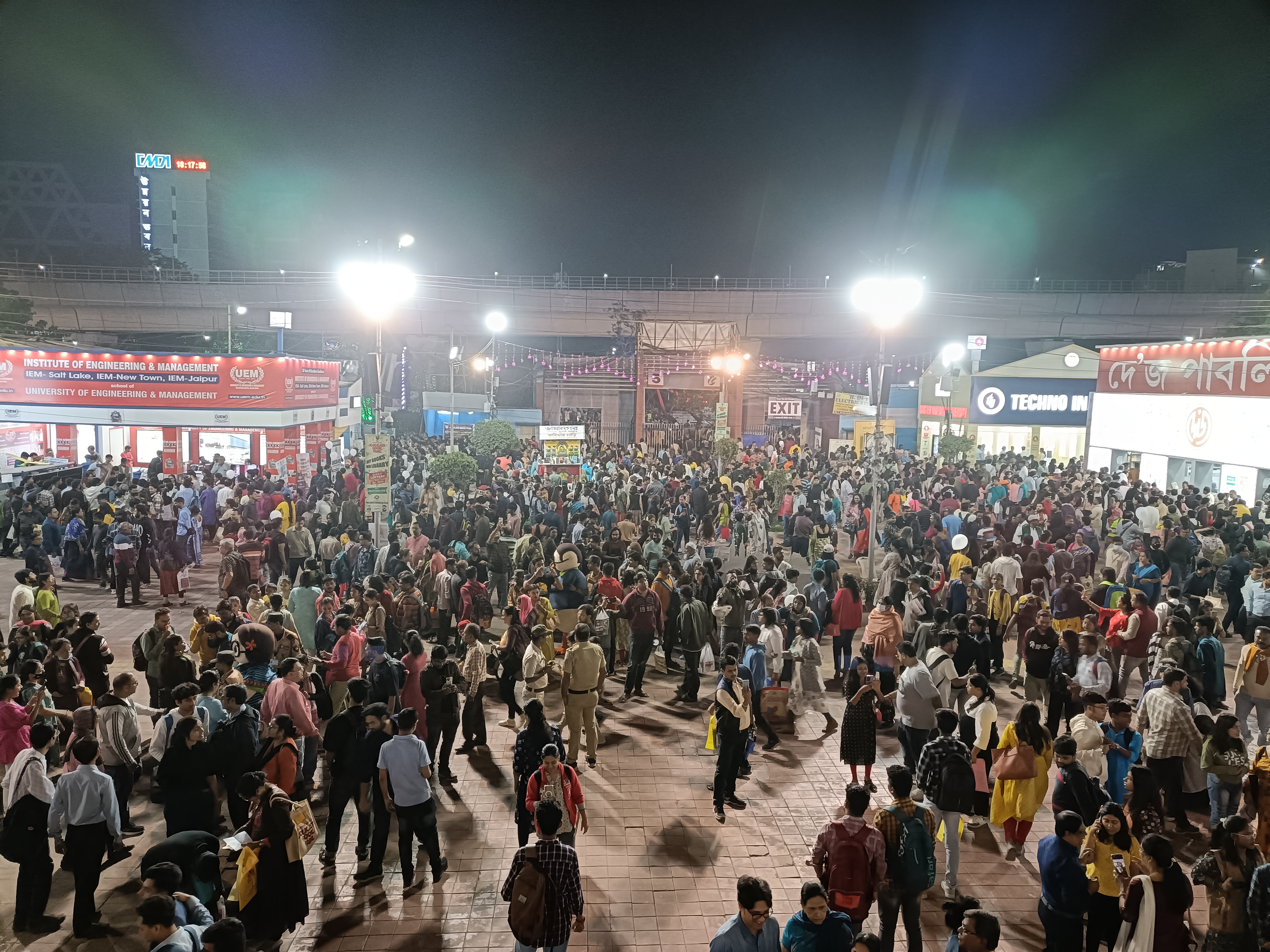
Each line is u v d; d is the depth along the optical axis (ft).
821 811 30.73
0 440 91.04
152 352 91.35
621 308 211.41
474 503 65.41
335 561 52.80
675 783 32.86
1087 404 126.21
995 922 16.81
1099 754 27.37
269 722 28.30
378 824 26.13
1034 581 46.19
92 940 23.08
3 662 33.17
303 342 239.30
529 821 26.35
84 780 22.97
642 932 23.65
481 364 184.85
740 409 165.68
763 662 36.45
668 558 49.06
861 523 70.59
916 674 30.42
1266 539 57.26
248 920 21.58
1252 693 33.09
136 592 57.36
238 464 95.55
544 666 35.73
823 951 17.42
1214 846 19.81
